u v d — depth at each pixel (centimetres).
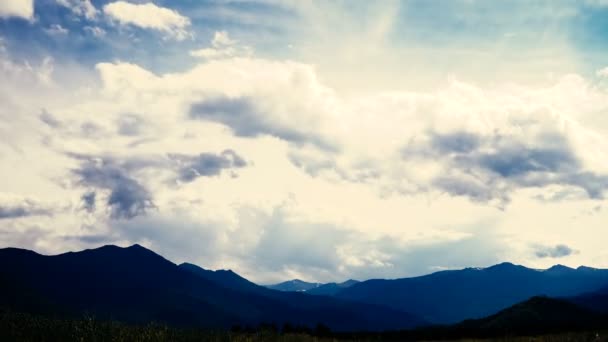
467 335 6888
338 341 6662
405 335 7362
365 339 7019
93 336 5375
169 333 5744
